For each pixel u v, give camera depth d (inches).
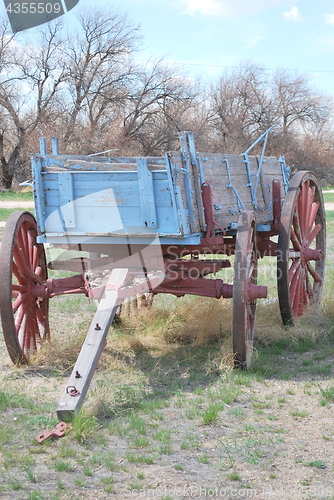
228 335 242.4
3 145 1712.6
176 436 157.1
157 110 1689.2
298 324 253.6
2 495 125.1
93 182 201.8
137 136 1669.5
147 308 282.0
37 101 1617.9
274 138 2020.2
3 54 1542.8
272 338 240.7
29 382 200.5
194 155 199.5
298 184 252.7
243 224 204.7
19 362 211.5
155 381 200.7
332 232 641.6
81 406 162.9
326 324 263.9
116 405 175.2
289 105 2071.9
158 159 199.3
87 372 169.9
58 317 293.6
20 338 217.6
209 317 250.1
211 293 213.3
